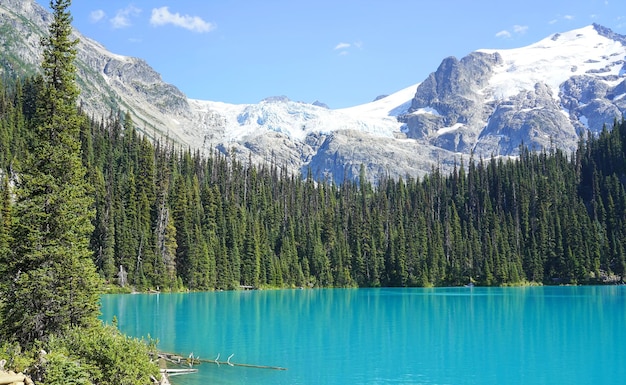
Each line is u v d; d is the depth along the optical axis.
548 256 188.00
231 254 162.25
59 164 44.94
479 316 91.12
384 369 51.53
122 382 34.19
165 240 147.62
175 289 144.12
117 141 191.50
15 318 41.03
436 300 123.38
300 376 48.50
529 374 50.09
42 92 45.66
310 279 178.50
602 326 78.62
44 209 43.66
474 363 54.22
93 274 44.19
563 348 62.12
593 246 183.38
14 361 33.09
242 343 64.69
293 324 81.50
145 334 70.88
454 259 188.00
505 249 187.50
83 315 43.00
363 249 190.50
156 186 160.88
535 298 125.56
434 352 59.78
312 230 189.00
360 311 99.62
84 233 45.41
